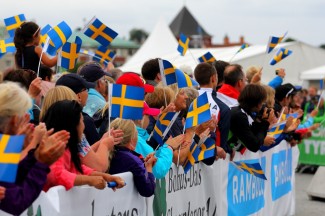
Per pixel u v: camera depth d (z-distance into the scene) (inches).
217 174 253.0
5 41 256.1
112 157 181.3
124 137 183.9
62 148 130.0
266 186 315.3
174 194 213.2
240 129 263.4
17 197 124.4
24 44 229.8
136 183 181.6
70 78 185.8
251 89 270.2
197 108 212.5
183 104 220.2
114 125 186.1
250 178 290.0
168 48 776.9
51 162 130.6
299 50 860.0
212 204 249.9
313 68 876.6
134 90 178.7
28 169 129.7
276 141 316.8
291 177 364.8
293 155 366.9
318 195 416.2
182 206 221.0
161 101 218.7
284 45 850.1
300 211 375.2
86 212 155.3
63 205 144.7
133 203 182.1
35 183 128.0
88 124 193.5
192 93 242.8
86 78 226.4
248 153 285.0
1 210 124.1
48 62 229.1
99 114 222.2
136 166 179.8
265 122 274.1
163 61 215.8
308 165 587.8
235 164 270.7
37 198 133.0
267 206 317.7
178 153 211.6
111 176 161.5
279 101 350.6
